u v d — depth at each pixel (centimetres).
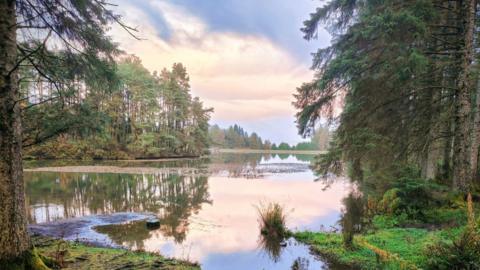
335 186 1524
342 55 712
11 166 328
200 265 506
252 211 969
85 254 484
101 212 959
